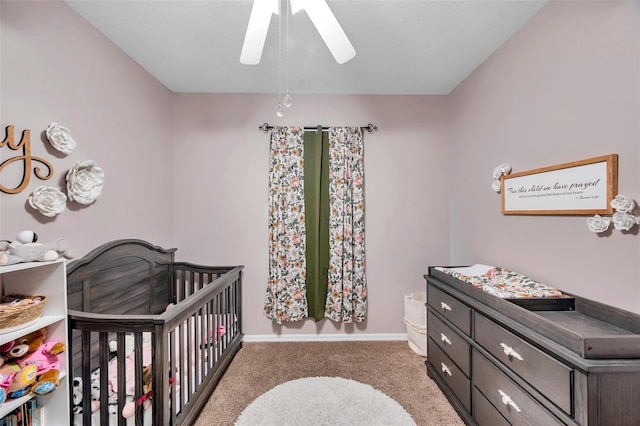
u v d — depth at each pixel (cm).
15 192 128
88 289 162
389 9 159
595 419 88
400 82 249
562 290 151
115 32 178
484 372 142
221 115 268
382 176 273
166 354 135
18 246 114
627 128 119
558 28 150
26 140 133
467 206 243
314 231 262
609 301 127
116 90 192
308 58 209
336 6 156
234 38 184
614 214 121
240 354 243
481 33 182
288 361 230
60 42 151
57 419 128
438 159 275
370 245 273
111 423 138
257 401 180
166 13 160
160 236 246
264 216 269
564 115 148
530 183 170
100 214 179
